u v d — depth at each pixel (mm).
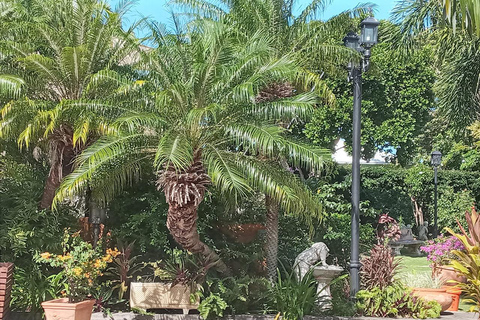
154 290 9305
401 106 24188
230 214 11289
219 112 8531
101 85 10039
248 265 10742
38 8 11508
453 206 23703
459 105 14328
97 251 9406
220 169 8227
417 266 17359
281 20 11930
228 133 8773
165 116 8719
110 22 10297
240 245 11070
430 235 25344
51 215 10195
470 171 25031
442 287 10711
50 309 7973
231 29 11305
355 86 10156
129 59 12047
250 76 8695
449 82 14391
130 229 10555
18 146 10977
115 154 8383
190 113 7855
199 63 8438
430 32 14719
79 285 8367
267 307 9609
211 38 8820
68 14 10695
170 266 9672
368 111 23891
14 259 9719
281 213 12781
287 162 10953
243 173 8680
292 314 9172
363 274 10211
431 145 31734
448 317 9789
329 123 23406
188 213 8883
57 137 10195
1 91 9320
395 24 13578
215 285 9602
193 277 9367
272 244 10617
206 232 11195
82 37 10461
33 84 10289
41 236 9812
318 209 9562
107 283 9586
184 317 9156
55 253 9812
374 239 13852
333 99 11906
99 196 9570
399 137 24219
